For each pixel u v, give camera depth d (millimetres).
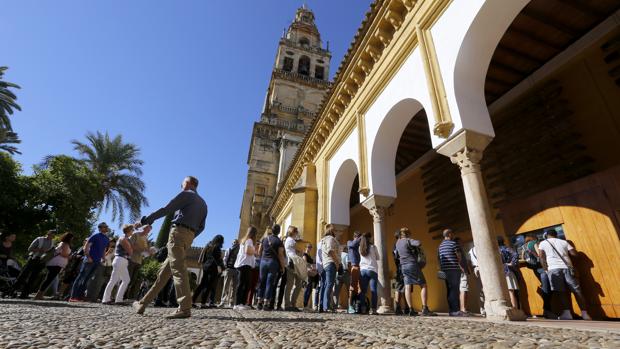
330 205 10844
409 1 7141
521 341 2021
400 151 11789
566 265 5086
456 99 5227
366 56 8984
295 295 7223
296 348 1830
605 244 5281
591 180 5656
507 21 5250
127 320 3154
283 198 19875
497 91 8023
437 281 10070
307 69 40000
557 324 3395
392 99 7633
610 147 5801
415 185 11969
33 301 6090
